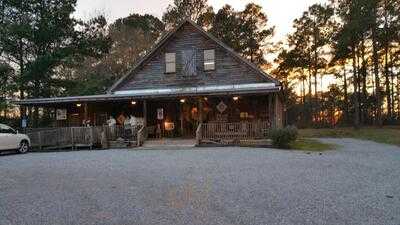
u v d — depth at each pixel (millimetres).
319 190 9984
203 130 24703
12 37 35656
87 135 25016
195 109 28891
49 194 9898
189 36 29281
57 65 37875
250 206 8305
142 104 29656
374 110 56406
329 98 67062
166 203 8641
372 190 10039
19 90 36844
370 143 29641
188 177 11977
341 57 50531
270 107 24734
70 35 38406
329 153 20047
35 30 35938
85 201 9031
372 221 7176
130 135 25250
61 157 18984
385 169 14000
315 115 64188
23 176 12922
